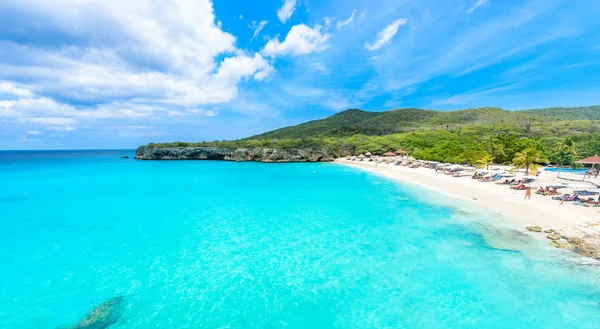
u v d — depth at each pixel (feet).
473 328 33.22
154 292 42.09
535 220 68.64
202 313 37.27
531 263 47.37
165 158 346.33
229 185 138.10
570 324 33.35
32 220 77.61
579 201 84.17
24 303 39.29
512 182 118.52
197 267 49.60
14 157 500.33
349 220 75.20
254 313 37.19
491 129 393.91
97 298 40.65
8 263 51.31
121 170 220.84
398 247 56.29
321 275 46.39
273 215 81.30
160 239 62.69
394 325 34.35
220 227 70.74
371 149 334.03
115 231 68.23
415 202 93.71
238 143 355.97
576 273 43.86
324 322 35.27
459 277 44.24
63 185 141.79
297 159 299.38
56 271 48.34
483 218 72.38
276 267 49.34
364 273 46.62
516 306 36.88
